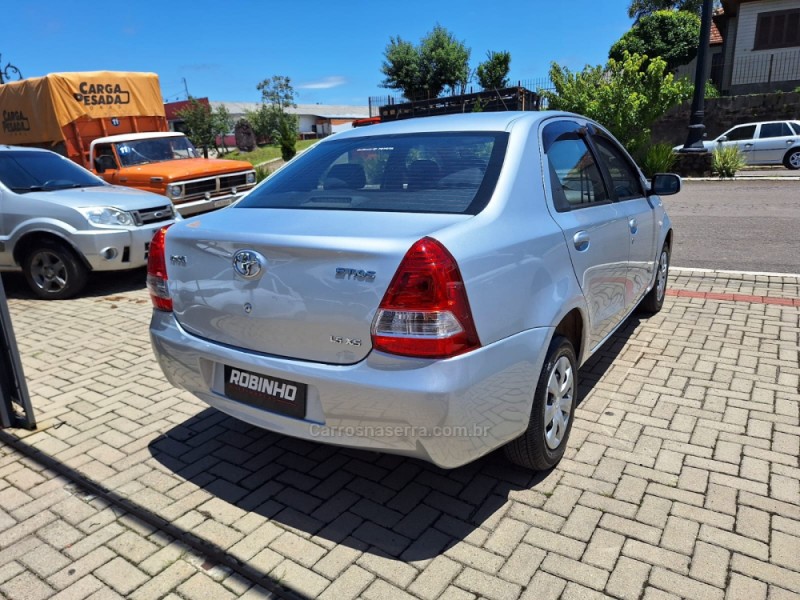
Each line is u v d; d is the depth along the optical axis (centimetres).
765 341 477
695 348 467
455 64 3819
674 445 329
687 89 2119
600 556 247
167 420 377
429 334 222
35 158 752
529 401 267
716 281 656
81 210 646
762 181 1478
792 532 257
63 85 1102
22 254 680
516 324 256
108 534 270
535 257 272
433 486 299
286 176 344
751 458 314
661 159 1602
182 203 992
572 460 317
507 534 262
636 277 438
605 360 450
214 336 278
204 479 312
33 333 557
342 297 232
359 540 262
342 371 235
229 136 5225
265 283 250
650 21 2812
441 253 226
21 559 255
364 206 280
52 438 356
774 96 2008
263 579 239
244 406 271
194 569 248
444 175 291
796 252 773
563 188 327
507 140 305
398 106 2525
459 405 228
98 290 722
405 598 229
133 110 1233
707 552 246
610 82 1659
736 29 2631
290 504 289
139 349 507
